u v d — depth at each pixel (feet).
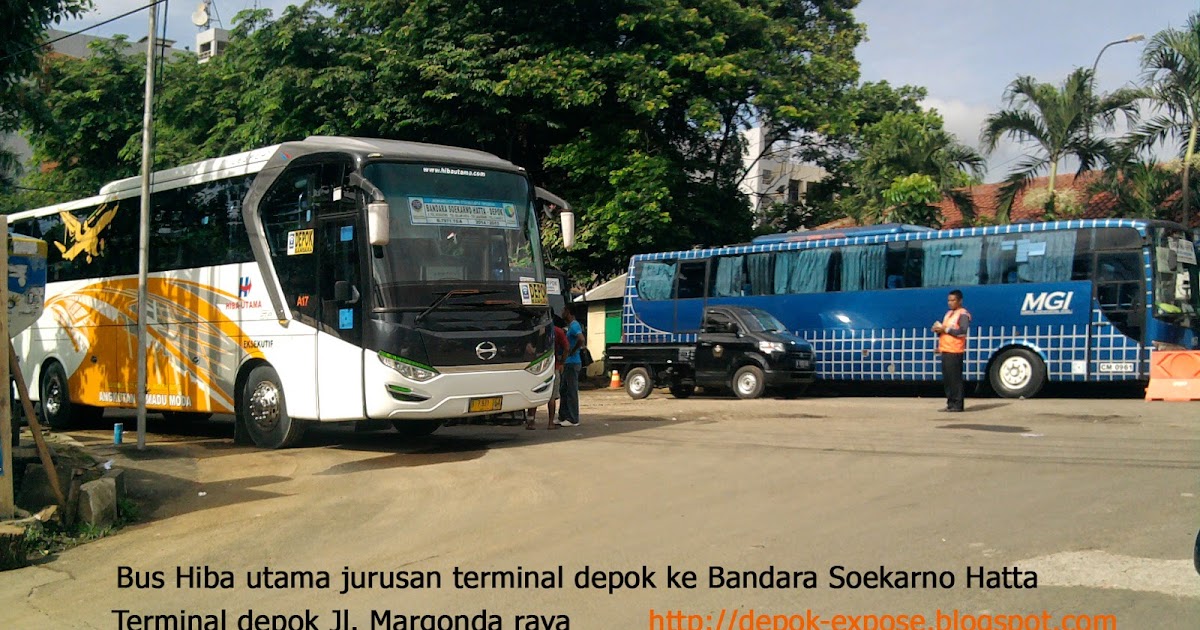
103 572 24.75
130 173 99.30
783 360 69.62
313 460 40.60
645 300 86.58
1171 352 59.26
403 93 85.10
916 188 89.20
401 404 38.70
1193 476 30.78
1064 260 64.90
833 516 26.50
